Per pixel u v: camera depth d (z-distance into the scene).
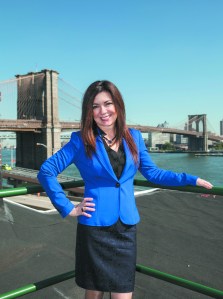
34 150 72.25
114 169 1.99
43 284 2.02
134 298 4.20
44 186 1.91
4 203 9.89
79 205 1.94
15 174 39.31
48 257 5.54
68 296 4.25
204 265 5.02
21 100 77.06
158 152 143.50
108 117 2.03
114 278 1.94
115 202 1.96
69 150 2.00
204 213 7.89
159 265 5.16
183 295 4.31
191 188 1.95
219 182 48.97
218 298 1.81
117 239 1.96
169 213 7.95
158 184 2.08
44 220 7.98
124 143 2.05
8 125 63.66
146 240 6.27
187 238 6.31
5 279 4.67
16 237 6.46
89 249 1.94
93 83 2.07
